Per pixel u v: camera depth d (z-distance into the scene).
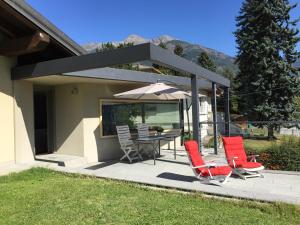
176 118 15.06
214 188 6.64
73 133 10.98
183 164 9.99
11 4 8.09
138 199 6.20
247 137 19.25
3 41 9.70
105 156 11.30
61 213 5.50
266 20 22.08
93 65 7.84
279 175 8.21
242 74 23.38
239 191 6.37
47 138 11.91
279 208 5.37
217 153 11.98
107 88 11.52
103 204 5.93
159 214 5.35
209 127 19.56
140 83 12.08
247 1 22.72
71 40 9.71
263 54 21.94
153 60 7.18
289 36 22.06
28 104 10.28
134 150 11.16
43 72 8.93
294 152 8.74
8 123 9.61
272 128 19.80
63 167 9.41
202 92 18.94
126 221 5.09
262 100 21.89
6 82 9.57
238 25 23.28
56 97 11.44
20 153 9.95
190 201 6.01
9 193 6.75
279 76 21.56
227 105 13.80
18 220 5.21
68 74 8.95
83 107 10.77
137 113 12.79
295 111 21.70
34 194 6.66
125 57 7.34
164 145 13.80
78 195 6.52
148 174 8.62
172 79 13.78
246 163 7.87
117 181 7.70
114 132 11.71
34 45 8.93
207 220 5.04
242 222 4.94
